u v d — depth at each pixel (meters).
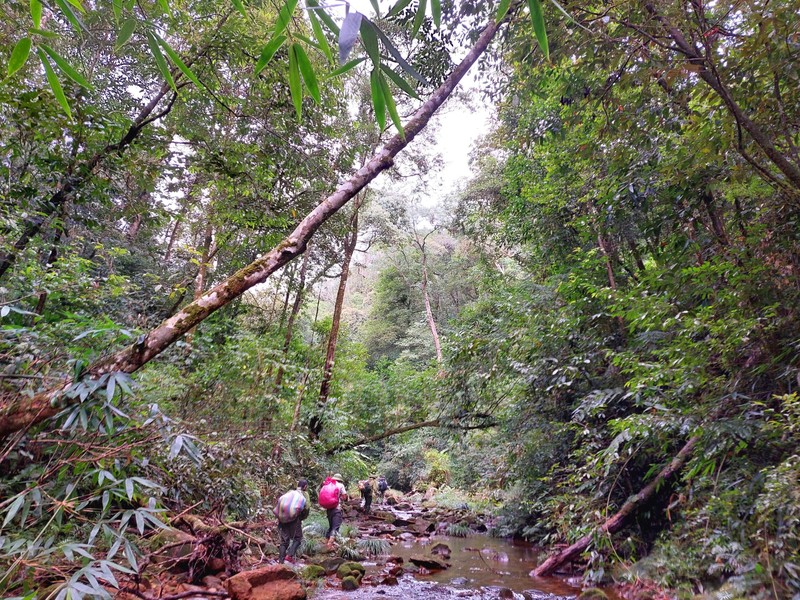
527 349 8.08
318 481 10.44
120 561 4.10
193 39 6.72
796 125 4.37
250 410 7.84
